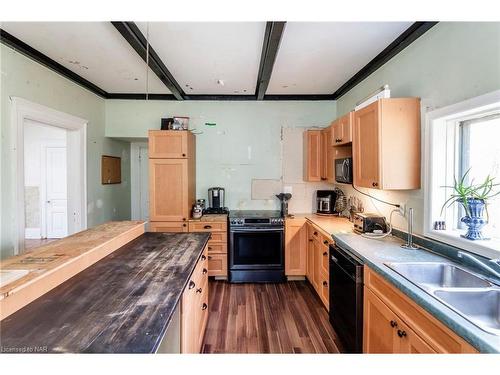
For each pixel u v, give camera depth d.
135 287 1.25
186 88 3.54
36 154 5.34
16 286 1.04
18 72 2.38
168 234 2.35
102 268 1.49
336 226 2.82
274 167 3.99
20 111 2.39
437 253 1.83
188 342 1.49
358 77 3.00
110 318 0.98
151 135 3.37
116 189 4.27
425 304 1.16
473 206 1.63
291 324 2.46
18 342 0.84
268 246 3.42
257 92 3.62
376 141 2.08
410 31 2.03
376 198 2.71
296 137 3.97
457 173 1.87
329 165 3.35
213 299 2.96
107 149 3.96
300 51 2.44
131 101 3.87
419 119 2.04
